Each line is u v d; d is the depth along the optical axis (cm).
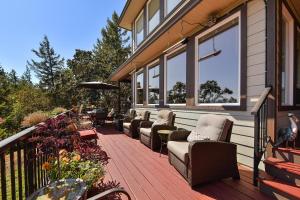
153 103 852
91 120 904
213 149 320
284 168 282
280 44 350
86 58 2678
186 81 596
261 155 316
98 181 270
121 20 1205
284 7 381
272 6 338
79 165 255
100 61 2288
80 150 288
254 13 376
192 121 563
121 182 340
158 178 355
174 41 645
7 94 1312
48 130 233
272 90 332
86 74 2308
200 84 538
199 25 522
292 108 415
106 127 1086
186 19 484
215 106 470
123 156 498
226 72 447
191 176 309
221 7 435
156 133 557
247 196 281
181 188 313
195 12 450
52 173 244
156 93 818
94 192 233
